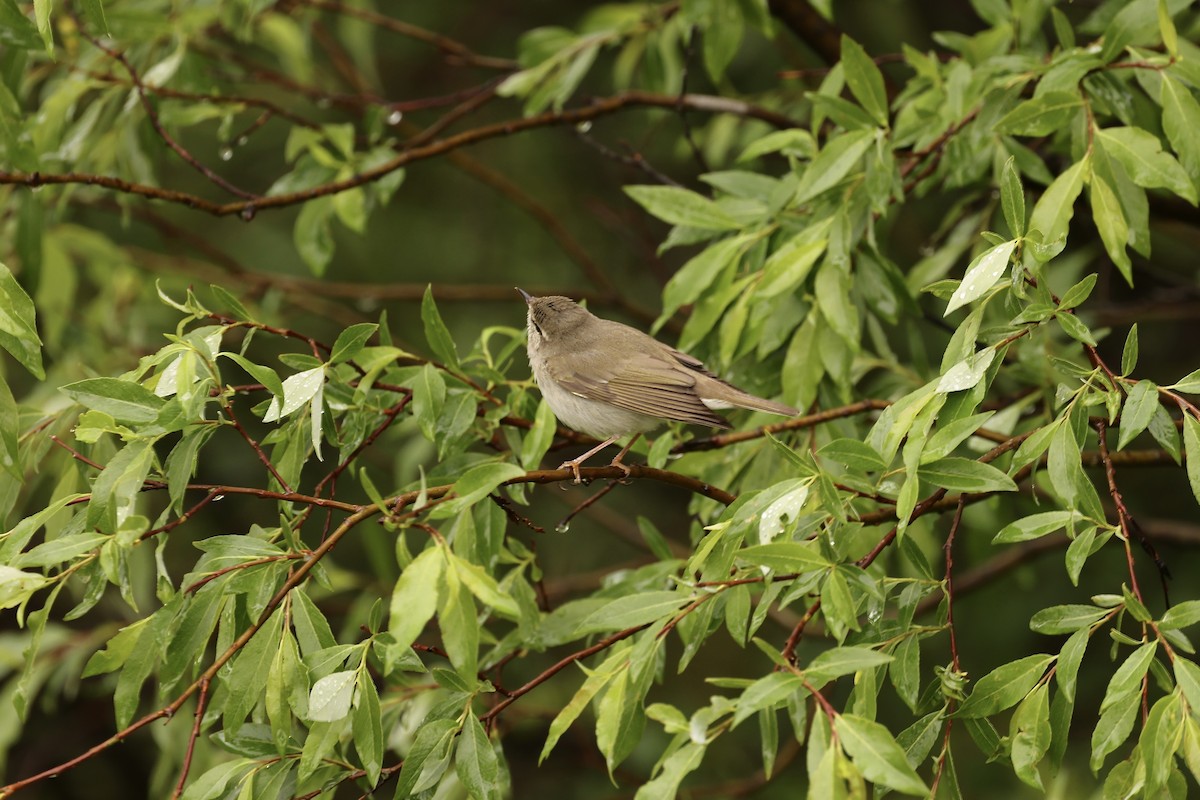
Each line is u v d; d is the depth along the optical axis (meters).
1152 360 16.69
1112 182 8.16
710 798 14.89
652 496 18.72
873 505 9.26
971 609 16.08
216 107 11.62
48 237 13.93
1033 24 10.67
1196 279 16.22
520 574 8.83
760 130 13.92
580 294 15.94
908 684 6.72
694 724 5.85
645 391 9.80
